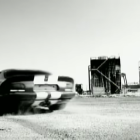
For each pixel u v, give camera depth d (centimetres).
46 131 419
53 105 759
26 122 522
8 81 628
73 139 357
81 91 3606
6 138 366
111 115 633
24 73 658
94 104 1065
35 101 648
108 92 3522
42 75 657
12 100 623
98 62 3600
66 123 503
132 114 652
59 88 688
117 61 3559
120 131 413
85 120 543
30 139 359
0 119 574
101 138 362
